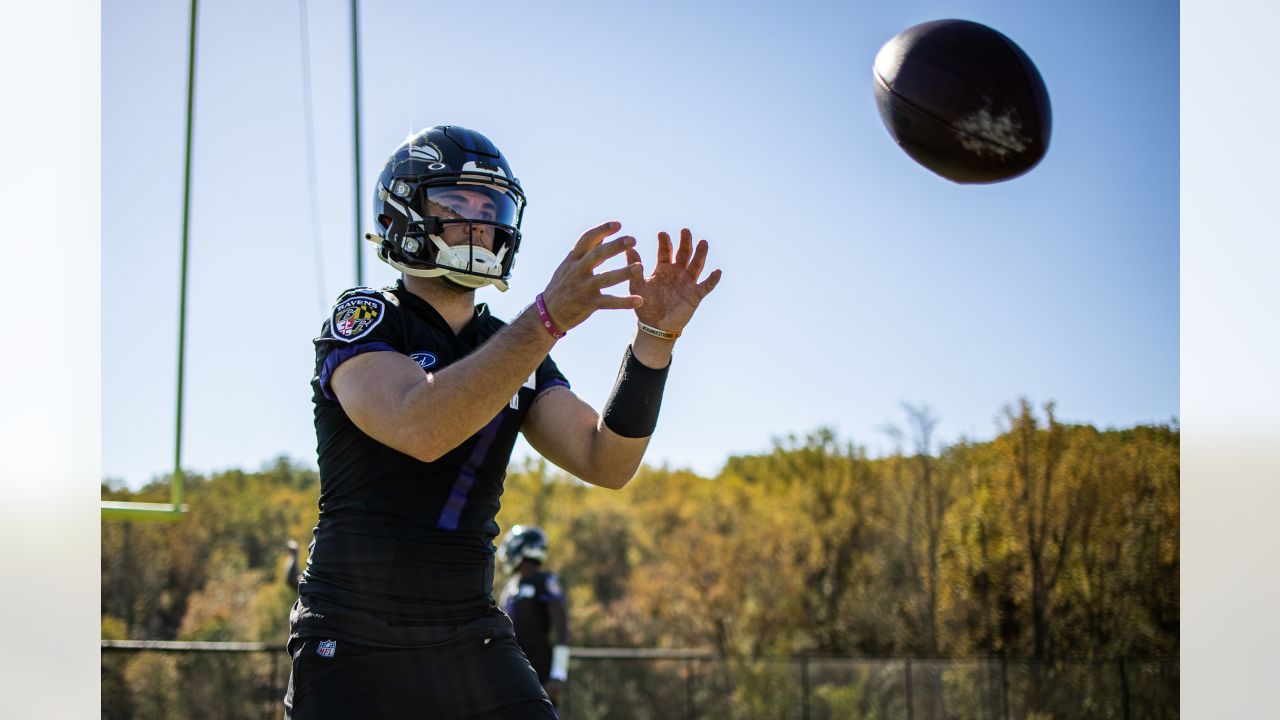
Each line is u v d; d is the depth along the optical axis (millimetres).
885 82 1575
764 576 12383
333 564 1329
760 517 12633
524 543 4441
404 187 1439
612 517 14125
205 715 7195
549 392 1552
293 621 1354
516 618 4324
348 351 1325
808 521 11805
